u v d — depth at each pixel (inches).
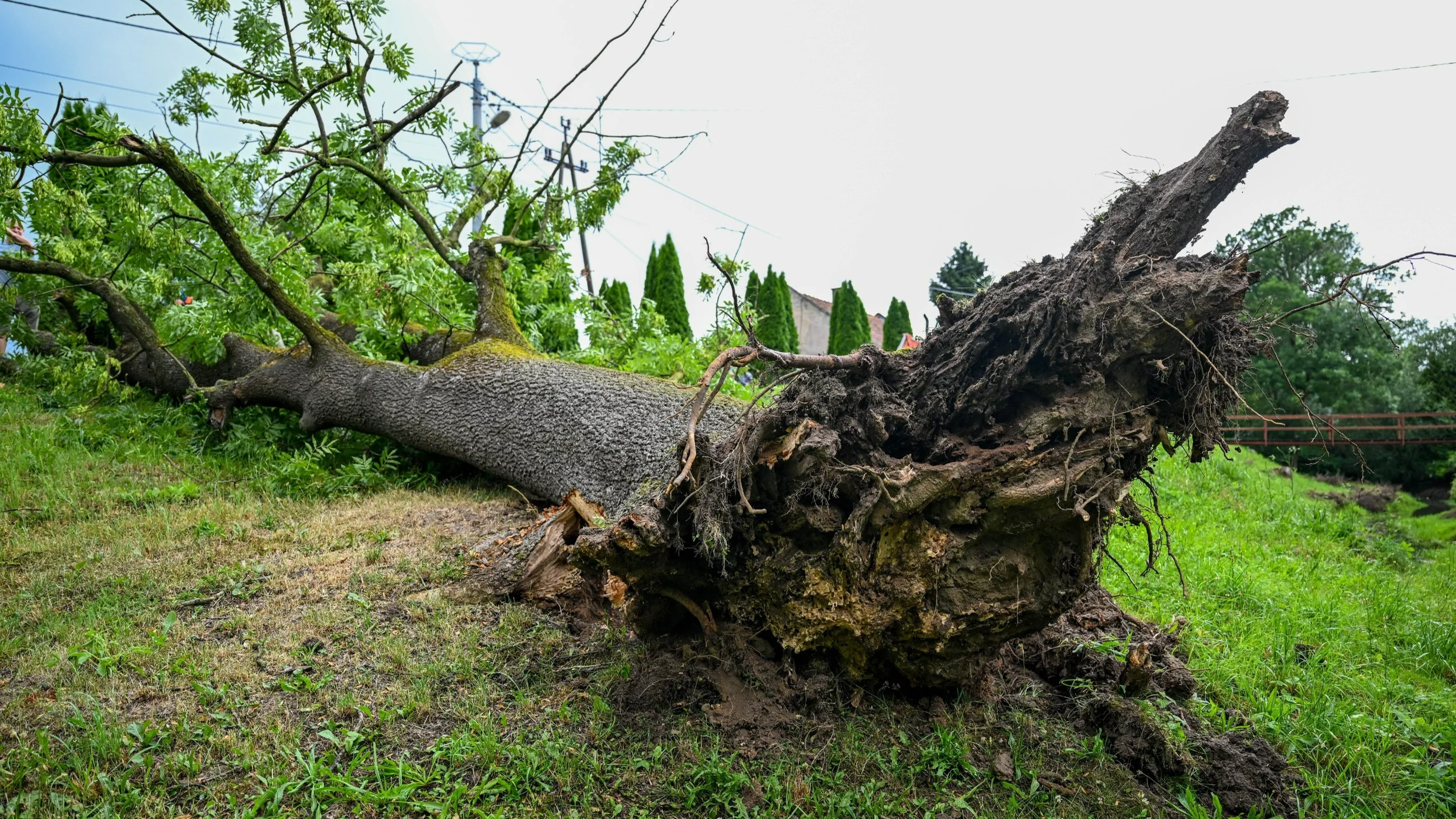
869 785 107.3
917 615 113.3
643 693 124.6
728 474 119.8
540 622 154.1
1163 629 170.1
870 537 115.1
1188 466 409.7
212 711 124.1
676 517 122.3
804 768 111.3
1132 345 102.6
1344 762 125.8
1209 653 161.3
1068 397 108.5
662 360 300.8
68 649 141.7
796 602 121.3
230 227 253.9
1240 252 99.2
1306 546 309.3
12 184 229.1
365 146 287.6
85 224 267.6
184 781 108.1
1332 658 171.6
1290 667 158.1
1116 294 104.5
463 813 102.0
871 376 123.1
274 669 136.1
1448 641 189.0
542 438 215.5
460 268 291.1
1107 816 106.0
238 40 275.1
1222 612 192.5
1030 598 116.1
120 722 120.5
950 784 110.7
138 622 154.9
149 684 131.8
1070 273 110.8
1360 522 386.9
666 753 114.3
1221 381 101.7
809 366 117.0
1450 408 629.9
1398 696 155.3
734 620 132.1
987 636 118.1
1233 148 106.1
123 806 102.1
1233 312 100.9
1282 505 374.9
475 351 249.0
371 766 110.4
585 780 108.1
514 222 394.6
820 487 118.2
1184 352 103.7
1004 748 118.2
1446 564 317.1
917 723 123.0
